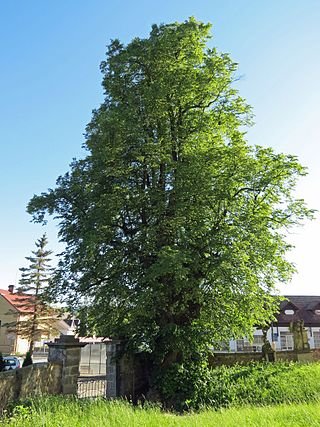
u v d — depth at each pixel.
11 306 51.06
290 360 19.44
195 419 7.47
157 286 14.96
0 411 8.78
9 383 9.30
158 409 8.95
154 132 17.66
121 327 15.44
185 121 17.72
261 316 17.80
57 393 10.46
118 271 16.11
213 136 18.05
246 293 16.08
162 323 15.81
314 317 38.81
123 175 16.69
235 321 17.17
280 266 17.38
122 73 18.09
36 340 43.00
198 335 15.48
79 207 17.38
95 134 17.42
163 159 16.09
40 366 10.19
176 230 15.80
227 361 18.52
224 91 18.56
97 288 16.48
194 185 15.56
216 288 16.23
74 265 16.27
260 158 16.75
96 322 16.30
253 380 14.25
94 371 29.69
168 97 17.17
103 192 16.78
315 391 12.23
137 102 17.08
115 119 16.19
